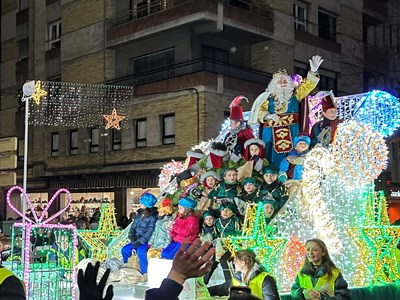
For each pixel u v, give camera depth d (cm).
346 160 930
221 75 2611
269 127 1084
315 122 1120
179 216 952
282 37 2952
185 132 2612
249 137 1084
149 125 2786
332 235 897
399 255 1018
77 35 3219
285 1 2991
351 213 981
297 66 3100
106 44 3042
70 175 3206
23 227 661
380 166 962
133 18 2973
